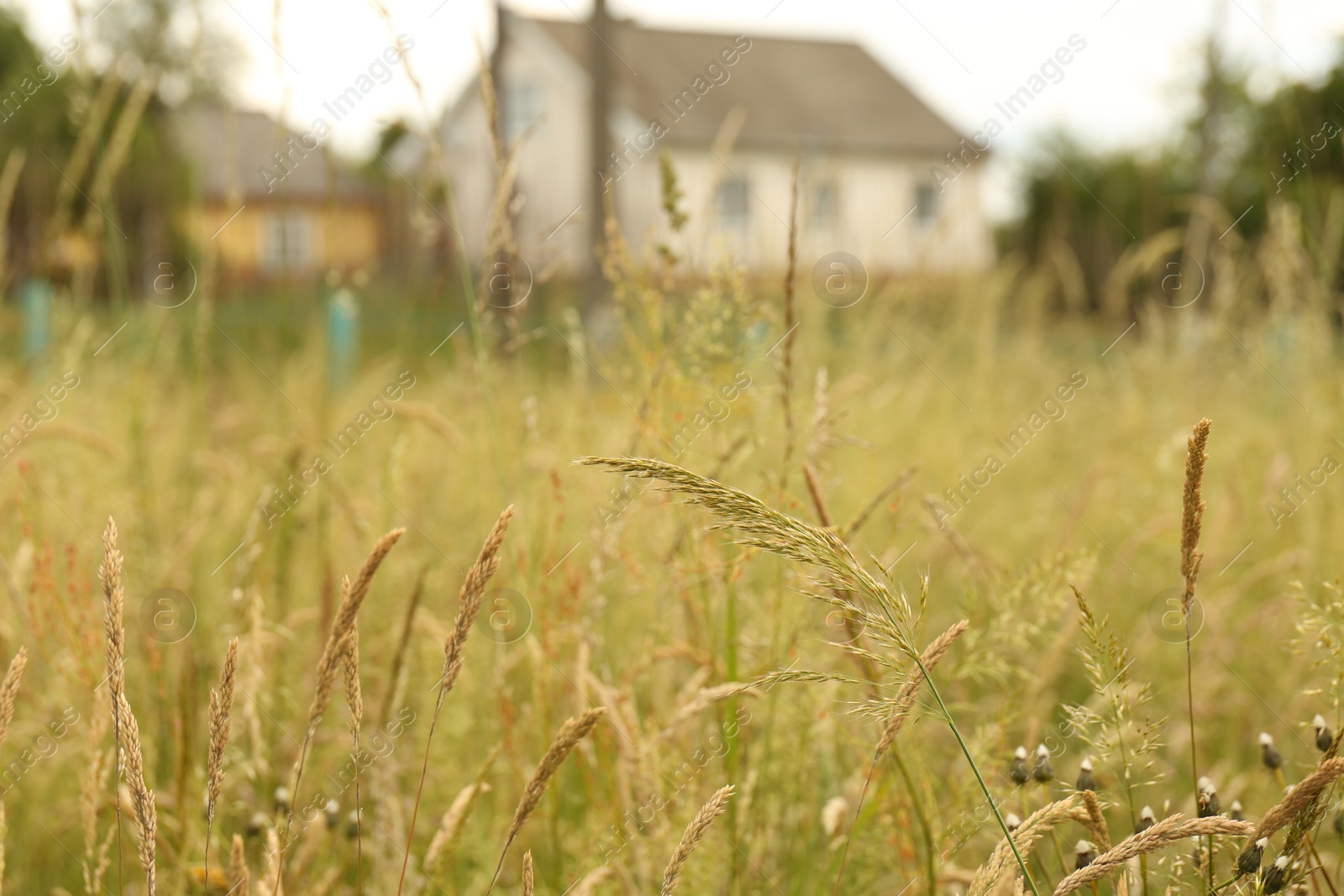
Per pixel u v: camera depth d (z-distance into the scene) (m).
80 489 3.31
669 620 2.58
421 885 2.10
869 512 2.19
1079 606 1.61
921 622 1.51
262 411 4.45
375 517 3.24
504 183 2.54
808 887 2.25
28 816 2.53
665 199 2.41
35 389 3.79
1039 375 6.61
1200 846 1.54
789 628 2.21
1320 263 4.56
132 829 2.25
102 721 1.86
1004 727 2.06
